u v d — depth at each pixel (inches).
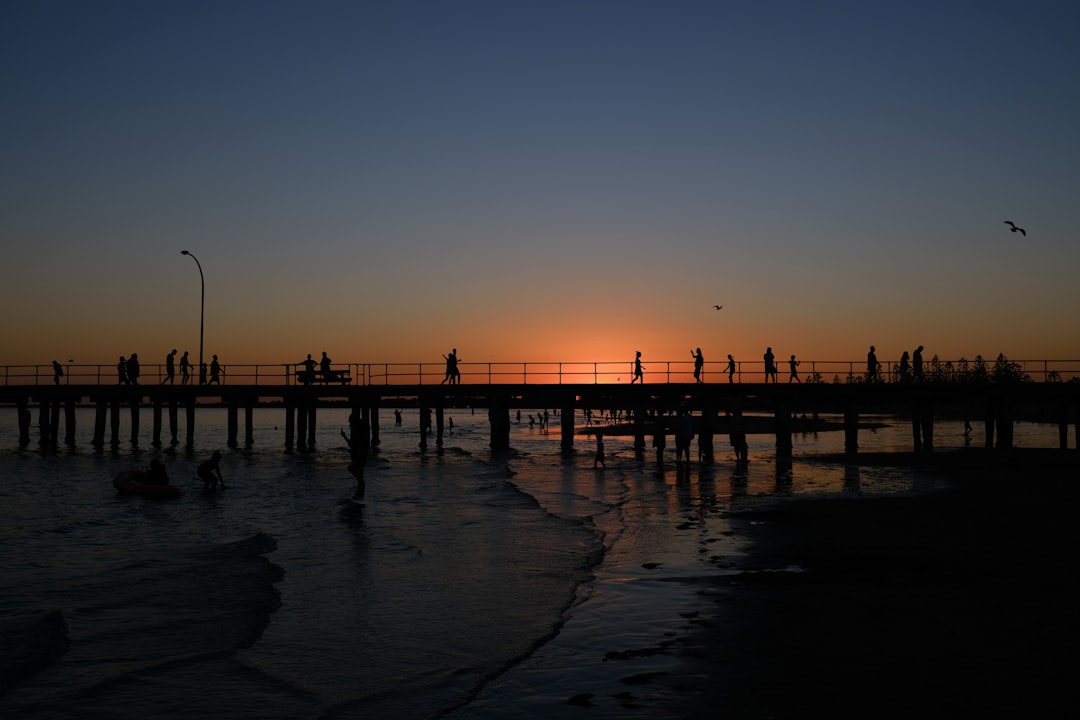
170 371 2170.3
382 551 759.7
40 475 1585.9
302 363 2110.0
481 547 778.8
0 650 465.4
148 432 3555.6
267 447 2361.0
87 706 383.2
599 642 482.6
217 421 5580.7
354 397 2127.2
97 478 1528.1
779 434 1923.0
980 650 457.7
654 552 754.8
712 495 1178.0
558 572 669.9
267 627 510.3
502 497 1159.0
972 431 3284.9
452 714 374.0
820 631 499.2
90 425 4630.9
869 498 1120.8
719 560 717.9
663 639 487.5
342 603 568.4
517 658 451.5
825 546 775.7
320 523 936.9
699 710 378.3
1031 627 500.1
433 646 472.4
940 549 752.3
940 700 385.1
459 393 2079.2
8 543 839.7
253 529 909.8
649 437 2979.8
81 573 683.4
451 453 2105.1
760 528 882.8
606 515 986.1
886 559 712.4
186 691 401.4
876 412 6186.0
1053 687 400.5
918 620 518.6
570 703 387.9
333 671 430.6
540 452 2158.0
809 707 380.2
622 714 374.6
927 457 1787.6
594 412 6530.5
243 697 393.7
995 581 624.1
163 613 545.6
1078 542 780.0
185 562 724.7
